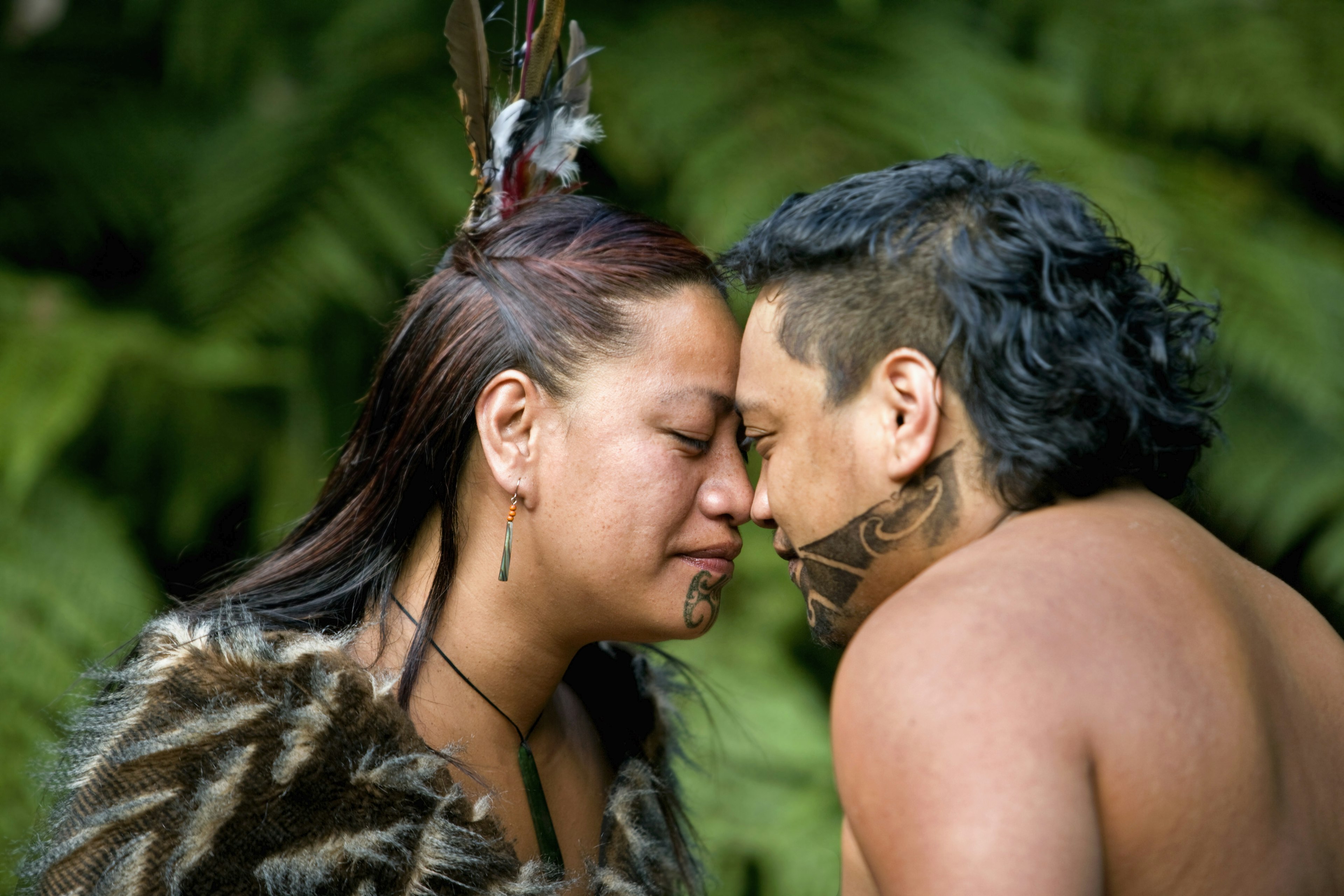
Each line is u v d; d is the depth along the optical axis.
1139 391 1.51
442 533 1.90
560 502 1.83
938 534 1.53
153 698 1.68
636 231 1.93
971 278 1.48
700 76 4.75
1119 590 1.32
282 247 4.51
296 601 1.93
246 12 4.89
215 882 1.56
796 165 4.48
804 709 4.72
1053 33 5.42
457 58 2.03
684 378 1.84
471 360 1.87
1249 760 1.29
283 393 4.84
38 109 5.01
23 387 4.23
